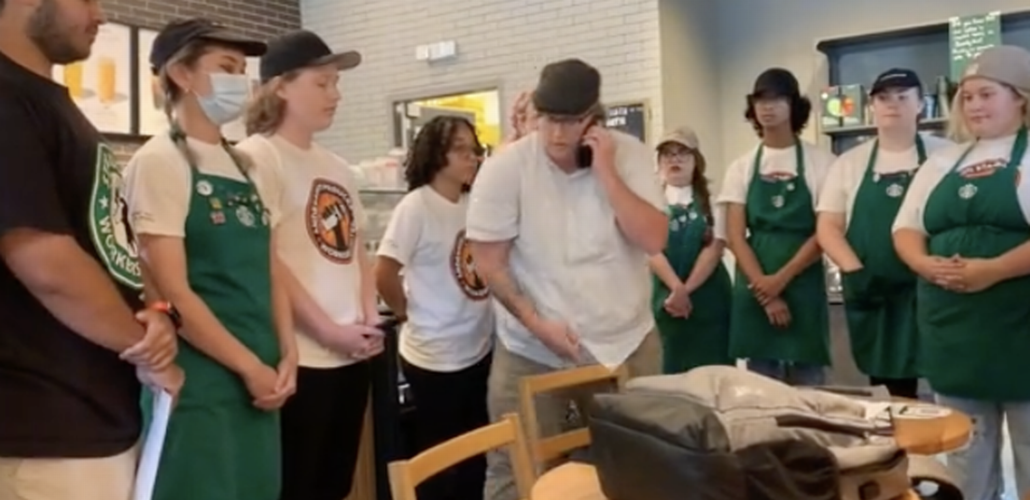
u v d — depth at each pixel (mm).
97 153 1640
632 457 1537
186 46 2045
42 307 1553
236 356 2002
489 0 7055
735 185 3725
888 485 1604
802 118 3641
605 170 2463
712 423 1449
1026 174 2652
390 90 7586
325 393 2471
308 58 2457
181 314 1923
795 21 6570
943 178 2836
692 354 3941
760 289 3564
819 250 3535
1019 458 2740
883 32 6059
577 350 2488
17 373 1525
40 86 1552
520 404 2273
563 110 2391
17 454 1515
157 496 1893
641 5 6418
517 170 2529
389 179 5156
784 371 3652
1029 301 2652
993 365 2693
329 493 2584
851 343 3529
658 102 6371
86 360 1599
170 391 1714
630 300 2559
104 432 1615
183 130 2080
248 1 7445
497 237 2533
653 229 2506
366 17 7656
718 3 6883
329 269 2498
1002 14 5637
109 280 1602
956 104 2916
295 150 2486
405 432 3365
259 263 2125
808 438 1502
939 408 2049
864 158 3420
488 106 7102
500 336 2662
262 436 2096
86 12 1596
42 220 1487
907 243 2932
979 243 2725
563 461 2455
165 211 1944
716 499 1400
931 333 2838
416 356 3096
